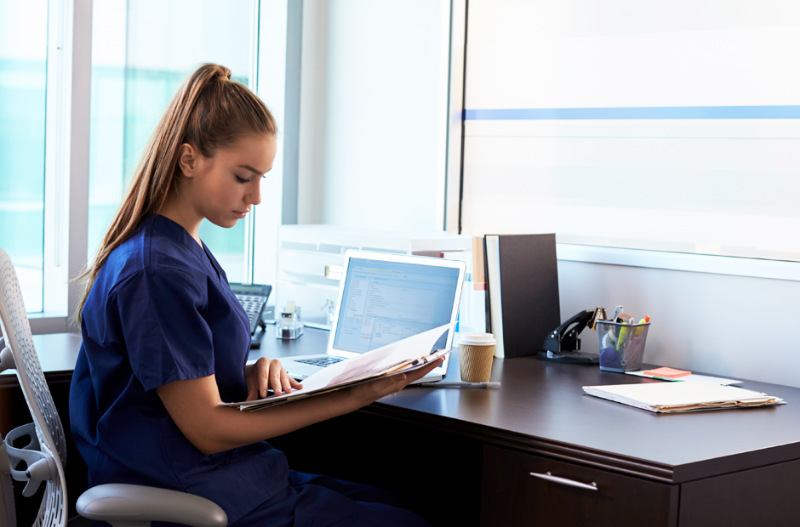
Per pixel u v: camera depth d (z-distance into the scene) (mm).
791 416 1788
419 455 2227
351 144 3129
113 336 1475
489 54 2695
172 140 1528
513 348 2369
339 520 1569
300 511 1561
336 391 1548
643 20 2371
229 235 3262
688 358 2299
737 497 1508
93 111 2854
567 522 1525
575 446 1506
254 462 1582
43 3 2709
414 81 2914
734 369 2219
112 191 2908
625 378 2113
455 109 2756
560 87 2541
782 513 1596
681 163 2326
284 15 3143
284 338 2527
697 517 1443
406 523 1622
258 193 1585
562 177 2549
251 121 1524
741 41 2211
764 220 2193
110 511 1331
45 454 1461
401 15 2947
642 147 2391
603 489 1476
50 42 2725
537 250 2438
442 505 2199
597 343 2453
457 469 2176
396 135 2979
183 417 1458
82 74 2689
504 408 1766
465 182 2771
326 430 2342
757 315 2176
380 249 2568
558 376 2119
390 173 3000
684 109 2312
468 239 2629
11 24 2662
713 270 2230
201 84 1536
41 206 2768
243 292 2611
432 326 2068
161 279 1462
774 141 2170
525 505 1584
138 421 1489
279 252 2906
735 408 1846
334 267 2711
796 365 2119
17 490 2031
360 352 2176
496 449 1621
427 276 2119
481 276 2391
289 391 1679
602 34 2451
